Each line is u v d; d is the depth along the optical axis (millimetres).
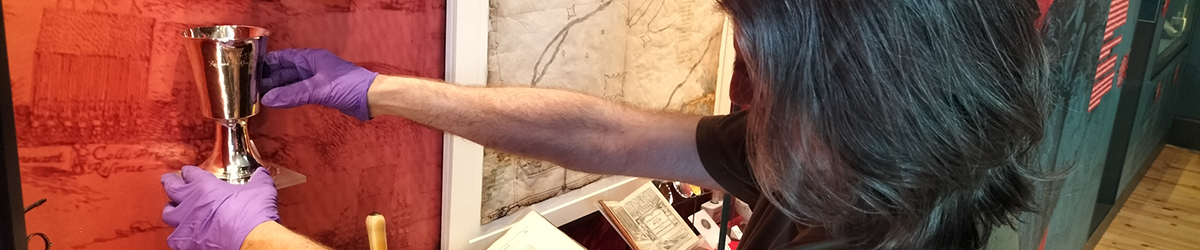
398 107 932
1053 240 1742
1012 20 604
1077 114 1510
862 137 580
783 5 596
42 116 818
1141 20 2434
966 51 575
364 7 1056
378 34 1082
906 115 571
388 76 938
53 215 858
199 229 793
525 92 1024
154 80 901
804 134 600
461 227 1285
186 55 922
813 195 612
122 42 858
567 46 1315
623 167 1012
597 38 1372
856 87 575
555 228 1356
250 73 818
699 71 1678
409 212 1254
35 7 782
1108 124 1950
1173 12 3160
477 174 1271
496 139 994
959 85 574
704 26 1645
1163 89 3471
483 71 1172
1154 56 2766
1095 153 1911
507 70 1220
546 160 1021
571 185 1512
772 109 617
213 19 928
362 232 1191
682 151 996
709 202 1710
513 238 1312
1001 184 678
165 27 891
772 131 623
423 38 1146
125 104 883
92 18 827
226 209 786
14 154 454
